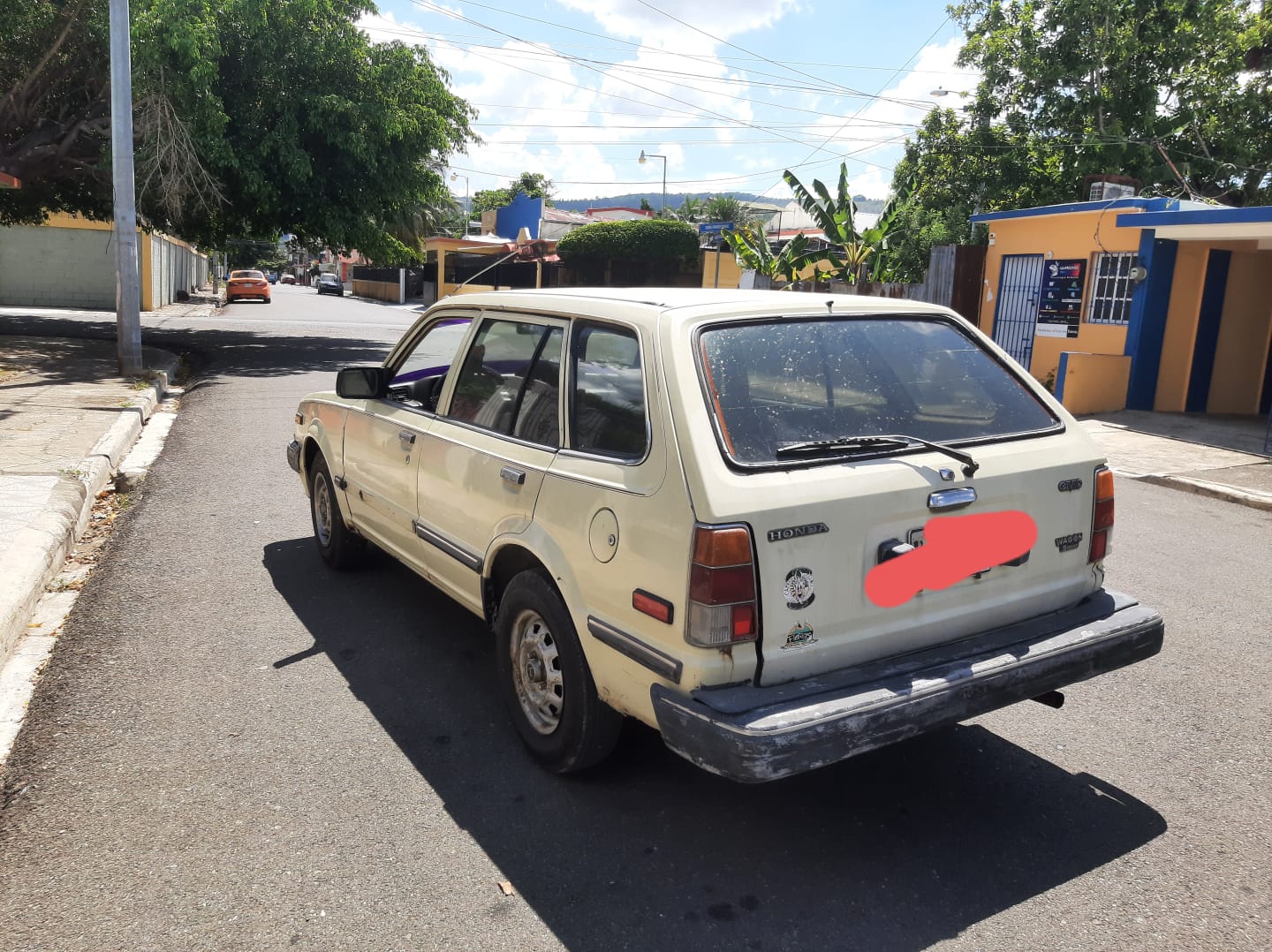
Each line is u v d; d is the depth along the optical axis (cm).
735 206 5781
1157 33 2114
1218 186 2247
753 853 311
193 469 865
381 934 270
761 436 295
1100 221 1391
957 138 2309
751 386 307
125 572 579
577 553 321
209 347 2006
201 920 275
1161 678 458
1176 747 389
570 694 335
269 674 441
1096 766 373
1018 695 308
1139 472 946
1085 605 353
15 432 918
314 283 9319
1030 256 1549
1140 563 651
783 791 350
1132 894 293
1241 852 316
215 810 331
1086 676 326
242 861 302
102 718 396
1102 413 1309
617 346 332
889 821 331
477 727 395
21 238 2881
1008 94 2286
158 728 388
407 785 349
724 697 274
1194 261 1325
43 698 413
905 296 1822
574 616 323
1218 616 545
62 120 1805
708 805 339
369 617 512
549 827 324
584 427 336
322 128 1823
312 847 310
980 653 312
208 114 1592
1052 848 317
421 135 1980
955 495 310
